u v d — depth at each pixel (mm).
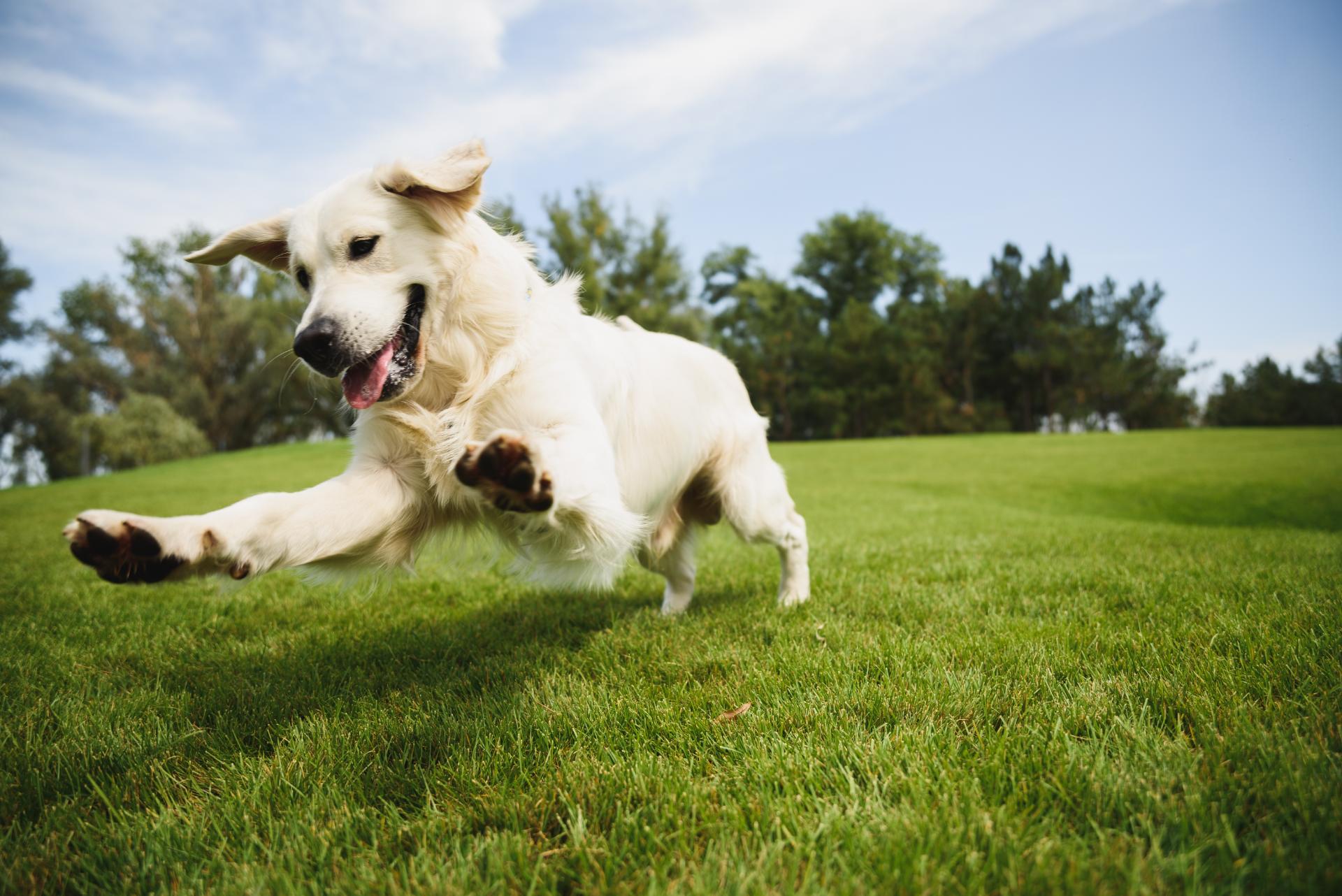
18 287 49531
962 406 54125
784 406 54375
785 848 1680
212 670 3238
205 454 41719
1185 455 19750
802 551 4367
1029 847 1609
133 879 1707
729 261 63906
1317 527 10555
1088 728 2195
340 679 3090
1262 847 1535
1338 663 2551
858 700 2492
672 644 3375
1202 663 2643
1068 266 58031
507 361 2785
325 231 2773
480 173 2783
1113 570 4699
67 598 4922
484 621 4023
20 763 2275
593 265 45594
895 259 61625
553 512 2367
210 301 45938
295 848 1765
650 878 1567
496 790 1996
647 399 3561
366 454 2801
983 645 3062
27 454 49062
